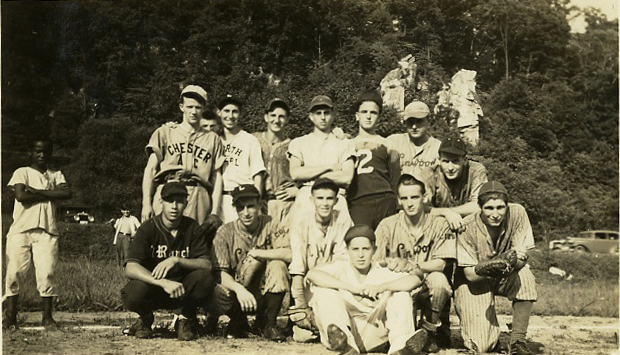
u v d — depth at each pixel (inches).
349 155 311.7
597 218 463.2
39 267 316.2
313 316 287.0
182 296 288.8
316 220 291.0
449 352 282.7
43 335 299.3
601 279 452.1
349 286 269.3
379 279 273.6
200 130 340.2
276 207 301.7
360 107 325.4
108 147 454.9
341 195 300.8
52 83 425.7
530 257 460.1
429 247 286.5
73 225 436.8
